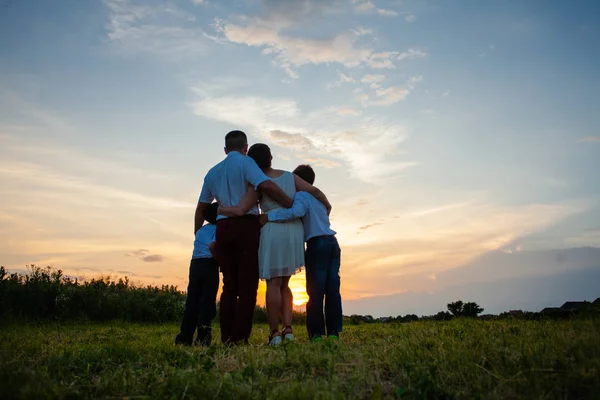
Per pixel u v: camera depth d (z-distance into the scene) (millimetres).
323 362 3646
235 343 5188
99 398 3244
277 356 4051
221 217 5383
